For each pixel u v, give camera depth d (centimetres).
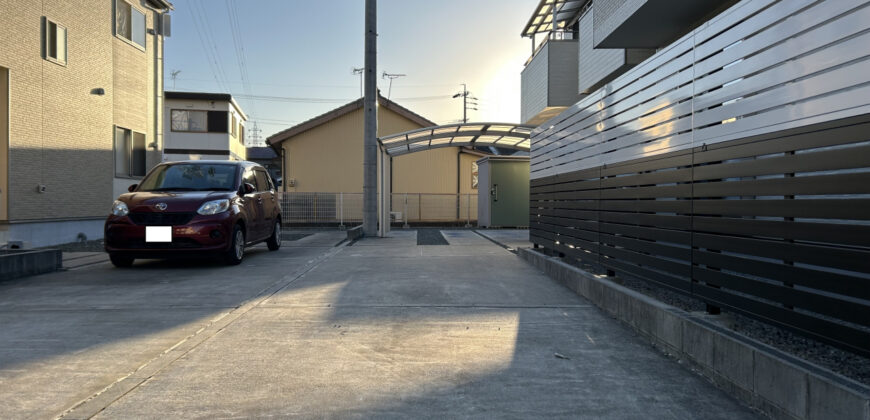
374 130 1418
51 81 1123
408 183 2306
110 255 751
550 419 261
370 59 1409
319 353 363
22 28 1041
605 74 1096
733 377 292
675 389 300
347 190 2262
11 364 338
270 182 1059
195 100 2416
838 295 250
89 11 1248
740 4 318
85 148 1235
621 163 506
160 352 365
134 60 1456
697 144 369
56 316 468
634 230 478
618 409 273
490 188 1800
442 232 1608
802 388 239
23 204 1047
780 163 284
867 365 292
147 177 873
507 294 568
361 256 928
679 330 351
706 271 360
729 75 329
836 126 245
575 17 1541
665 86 416
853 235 235
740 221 321
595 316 471
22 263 680
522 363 344
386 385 305
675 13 752
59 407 272
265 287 611
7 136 1009
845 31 240
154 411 268
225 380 312
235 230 798
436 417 262
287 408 272
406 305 513
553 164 743
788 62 278
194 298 546
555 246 729
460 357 356
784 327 285
